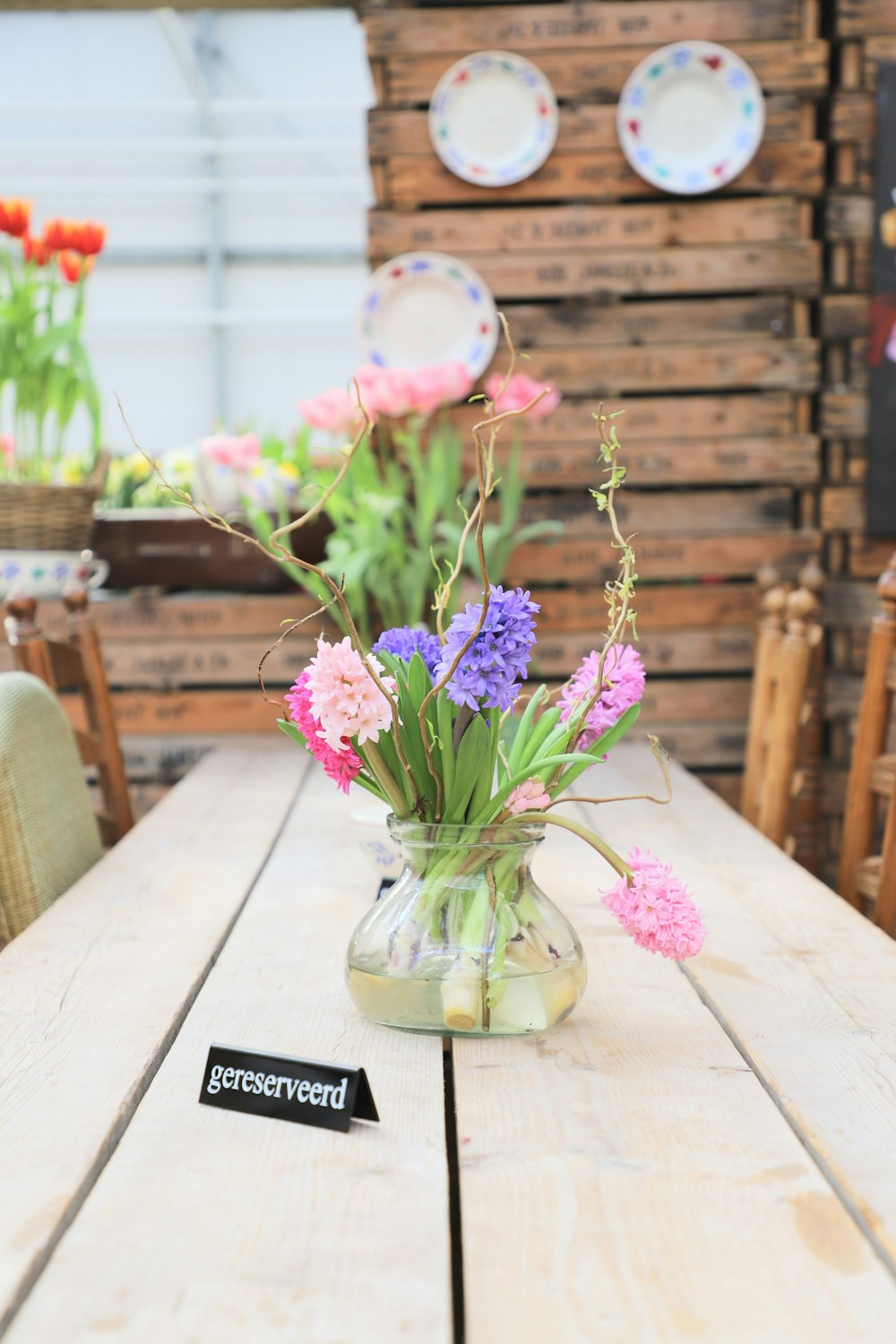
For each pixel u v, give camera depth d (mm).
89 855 1638
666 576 2791
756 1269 629
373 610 2766
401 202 2729
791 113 2664
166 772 2775
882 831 2791
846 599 2773
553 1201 697
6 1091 854
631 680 962
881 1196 698
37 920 1297
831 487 2766
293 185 7055
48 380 2570
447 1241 656
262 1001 1036
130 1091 854
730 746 2818
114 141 6910
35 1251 648
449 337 2734
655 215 2705
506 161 2699
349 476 2561
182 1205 696
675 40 2664
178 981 1092
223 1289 613
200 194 7562
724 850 1588
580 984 955
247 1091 825
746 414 2742
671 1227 669
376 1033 956
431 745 911
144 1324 586
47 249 2523
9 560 2535
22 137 7238
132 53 7195
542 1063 897
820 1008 1009
